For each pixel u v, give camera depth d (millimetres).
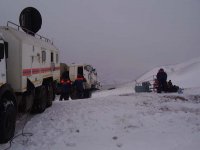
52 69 14766
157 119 10633
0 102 8453
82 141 8461
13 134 9000
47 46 13906
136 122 10281
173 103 13734
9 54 9930
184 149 7453
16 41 9953
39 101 12305
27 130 9680
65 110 12555
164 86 20375
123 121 10391
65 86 19016
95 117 10953
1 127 8320
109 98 15242
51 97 14023
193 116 11125
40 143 8391
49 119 11094
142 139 8445
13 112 8945
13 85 9953
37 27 14648
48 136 9008
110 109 12164
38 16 14680
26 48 10477
